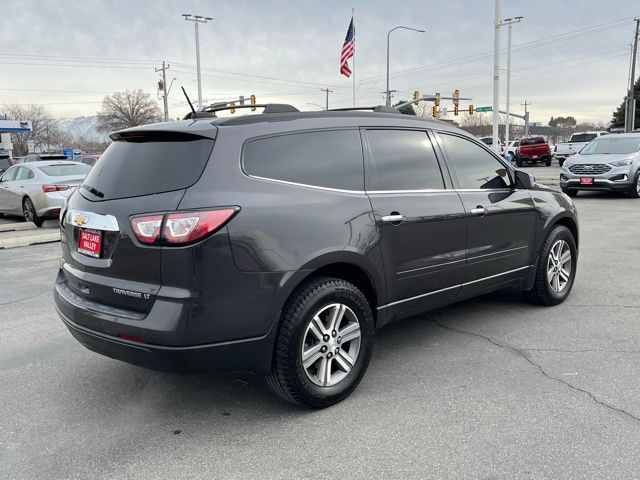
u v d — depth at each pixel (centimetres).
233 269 307
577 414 335
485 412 341
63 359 445
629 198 1568
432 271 412
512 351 438
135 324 306
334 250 342
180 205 303
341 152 372
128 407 362
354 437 317
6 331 514
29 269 796
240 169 323
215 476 284
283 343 327
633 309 539
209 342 305
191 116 373
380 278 376
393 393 371
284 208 327
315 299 335
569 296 588
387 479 277
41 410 359
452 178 440
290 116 362
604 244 879
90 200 348
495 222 464
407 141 416
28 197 1235
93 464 297
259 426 334
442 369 407
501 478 275
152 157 335
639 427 319
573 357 423
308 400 341
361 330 365
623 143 1600
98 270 333
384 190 387
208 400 370
